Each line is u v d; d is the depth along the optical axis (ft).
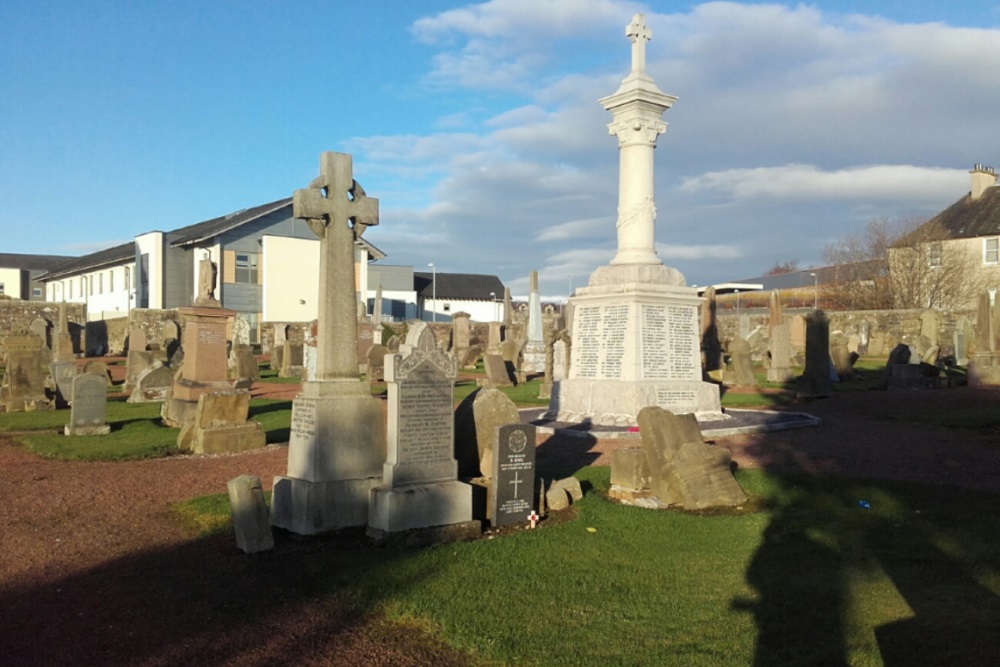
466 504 29.40
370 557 25.59
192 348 65.05
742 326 153.69
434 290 290.15
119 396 86.53
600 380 56.49
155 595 22.59
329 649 18.80
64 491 37.65
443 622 20.08
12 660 18.25
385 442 30.91
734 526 29.58
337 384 29.76
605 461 42.78
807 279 249.96
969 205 180.55
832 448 45.98
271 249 192.24
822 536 28.04
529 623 20.11
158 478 40.93
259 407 73.77
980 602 20.98
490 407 34.47
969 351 113.70
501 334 161.58
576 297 58.70
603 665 17.61
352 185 31.24
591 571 24.35
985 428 53.57
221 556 26.27
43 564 25.95
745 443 47.85
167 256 201.87
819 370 74.69
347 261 30.86
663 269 56.75
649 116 57.21
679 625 19.95
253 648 18.86
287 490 29.37
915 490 34.30
